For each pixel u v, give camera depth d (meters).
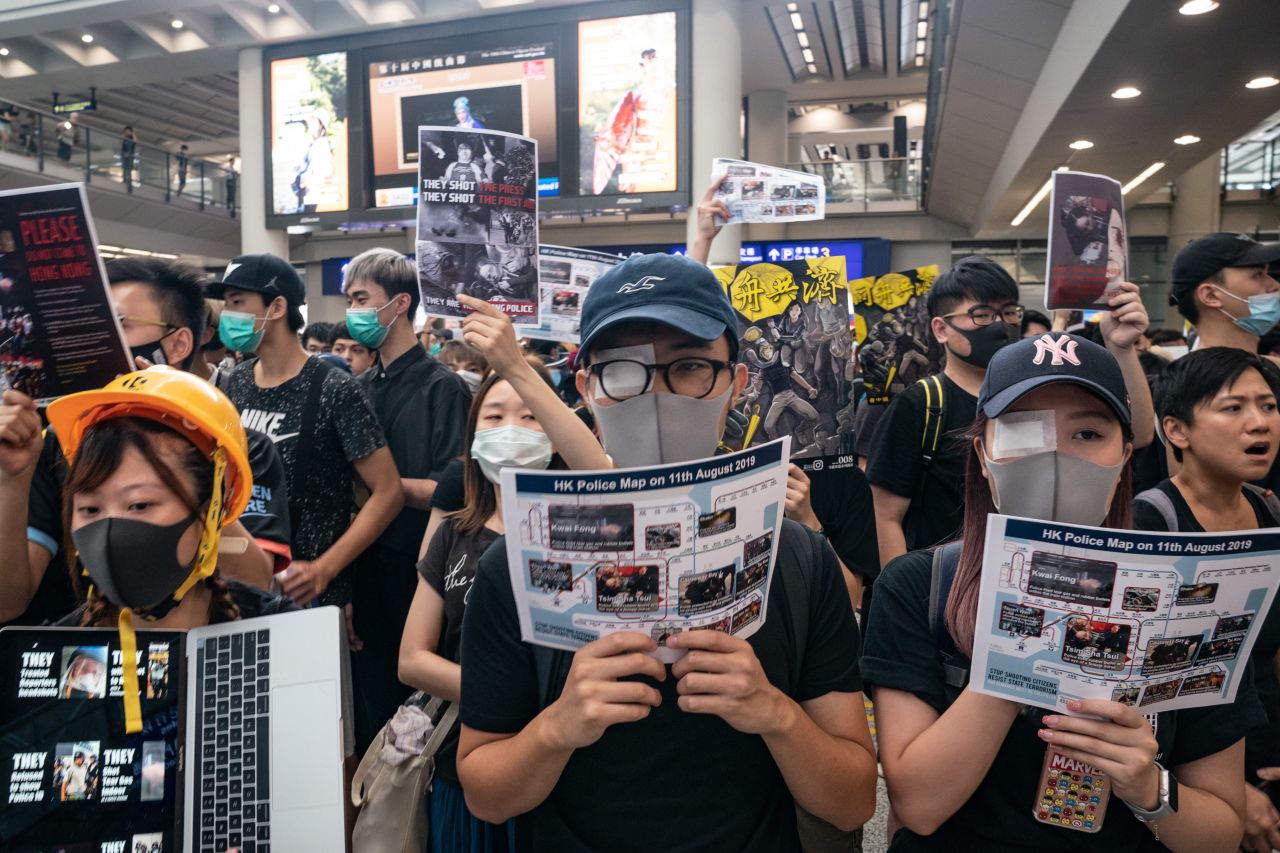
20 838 1.10
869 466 2.56
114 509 1.20
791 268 2.57
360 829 1.82
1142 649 1.12
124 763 1.12
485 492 2.08
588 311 1.30
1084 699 1.14
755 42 17.22
